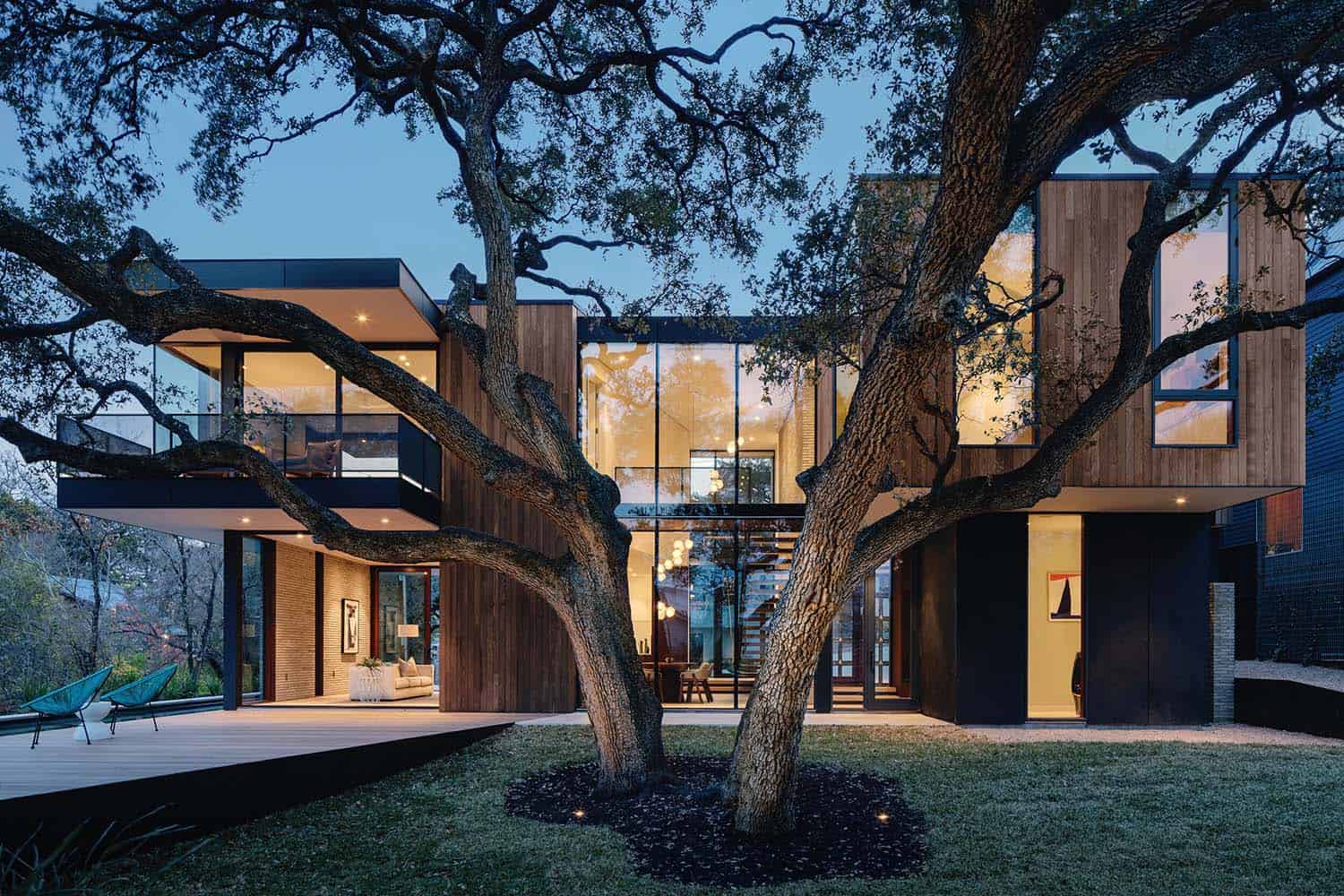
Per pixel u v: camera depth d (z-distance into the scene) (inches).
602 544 253.6
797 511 449.4
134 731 344.5
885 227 287.6
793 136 314.5
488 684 432.8
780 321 295.4
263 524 430.0
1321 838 214.8
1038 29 165.0
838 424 438.6
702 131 325.1
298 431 394.9
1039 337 357.1
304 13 240.7
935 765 292.7
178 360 450.0
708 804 232.2
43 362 252.7
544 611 433.4
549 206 344.2
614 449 456.4
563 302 451.8
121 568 672.4
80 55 245.9
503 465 245.9
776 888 183.3
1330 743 348.5
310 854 214.7
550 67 315.6
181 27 243.0
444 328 447.2
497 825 232.7
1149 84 204.4
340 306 402.0
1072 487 358.3
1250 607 671.8
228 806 251.6
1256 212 361.4
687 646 450.6
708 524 454.3
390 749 308.5
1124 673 401.7
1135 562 408.2
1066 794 255.9
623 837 217.5
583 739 342.6
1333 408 572.1
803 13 268.2
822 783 262.7
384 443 392.5
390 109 300.5
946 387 356.8
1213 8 167.5
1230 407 362.9
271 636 466.0
